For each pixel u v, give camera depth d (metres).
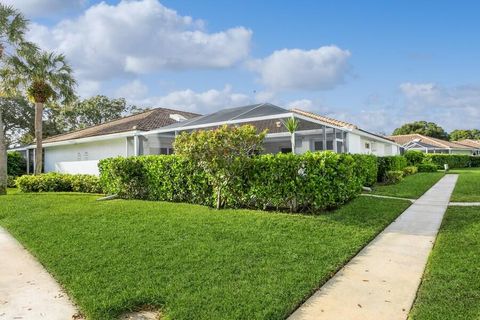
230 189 11.52
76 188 19.67
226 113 18.67
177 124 19.97
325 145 17.00
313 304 4.74
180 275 5.67
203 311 4.46
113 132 22.64
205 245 7.18
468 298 4.70
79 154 27.67
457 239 7.46
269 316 4.31
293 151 15.30
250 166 11.25
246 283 5.30
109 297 4.96
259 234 7.92
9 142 44.81
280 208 11.13
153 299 4.88
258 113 16.73
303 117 15.68
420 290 5.04
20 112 43.91
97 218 10.23
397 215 10.41
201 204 12.36
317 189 10.34
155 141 21.55
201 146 11.15
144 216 10.19
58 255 6.97
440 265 5.93
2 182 18.81
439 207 11.95
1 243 8.45
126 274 5.80
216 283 5.32
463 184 19.34
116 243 7.55
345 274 5.79
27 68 22.83
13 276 6.12
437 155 41.97
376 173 19.62
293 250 6.82
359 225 8.84
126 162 14.70
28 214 11.73
